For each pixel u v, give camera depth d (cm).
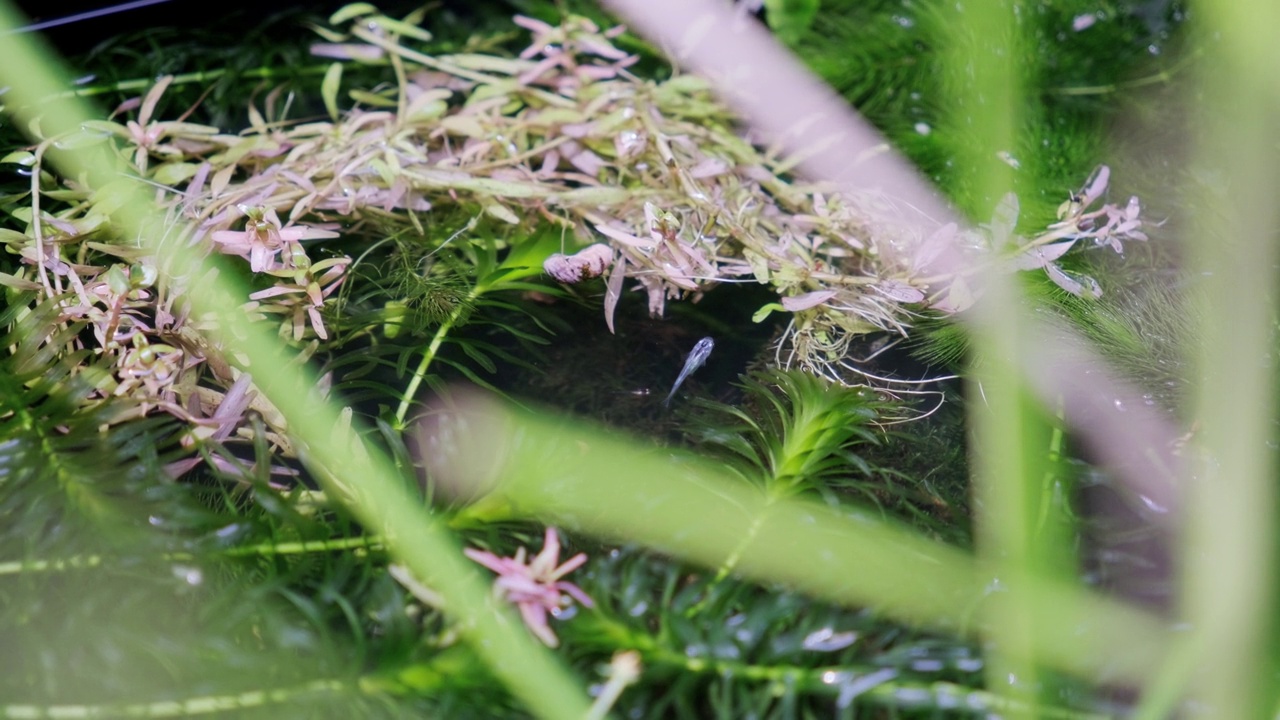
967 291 210
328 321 210
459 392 209
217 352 208
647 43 221
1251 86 204
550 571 202
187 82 219
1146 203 214
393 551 204
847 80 219
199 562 203
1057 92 218
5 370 206
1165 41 220
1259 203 204
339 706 201
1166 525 205
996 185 210
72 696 201
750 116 218
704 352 210
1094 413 207
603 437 207
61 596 203
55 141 212
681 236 212
